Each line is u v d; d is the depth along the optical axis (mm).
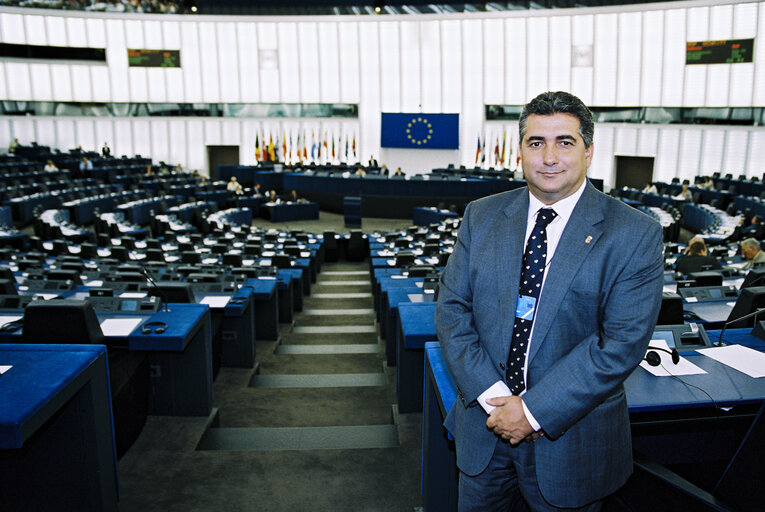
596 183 22141
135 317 3672
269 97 27359
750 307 3477
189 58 26781
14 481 2219
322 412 4402
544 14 23688
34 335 3047
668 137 22844
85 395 2156
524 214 1513
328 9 27766
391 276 7020
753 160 20812
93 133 26859
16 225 15320
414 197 20719
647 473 1708
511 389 1478
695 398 1897
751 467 1452
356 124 27266
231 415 4309
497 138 25625
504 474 1595
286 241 11297
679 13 21531
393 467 3201
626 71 23156
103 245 10992
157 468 3156
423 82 26203
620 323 1327
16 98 25312
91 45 25828
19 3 24406
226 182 23984
